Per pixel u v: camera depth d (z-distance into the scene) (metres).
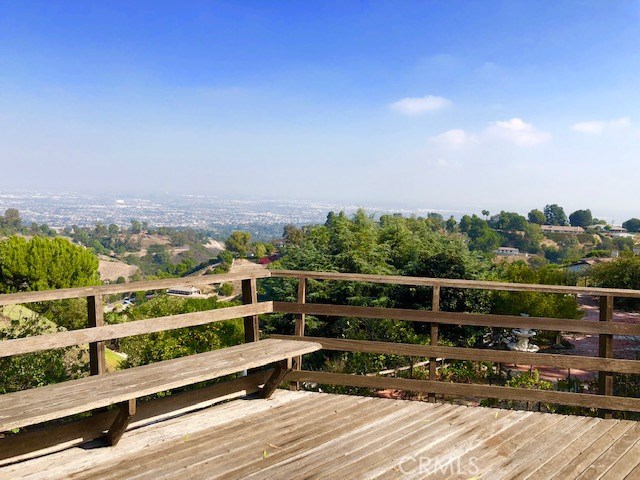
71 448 3.21
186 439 3.38
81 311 8.16
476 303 10.30
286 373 4.06
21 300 3.02
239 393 4.13
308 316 10.02
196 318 3.85
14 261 17.53
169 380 3.22
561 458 3.18
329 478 2.90
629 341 9.89
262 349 4.01
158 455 3.15
